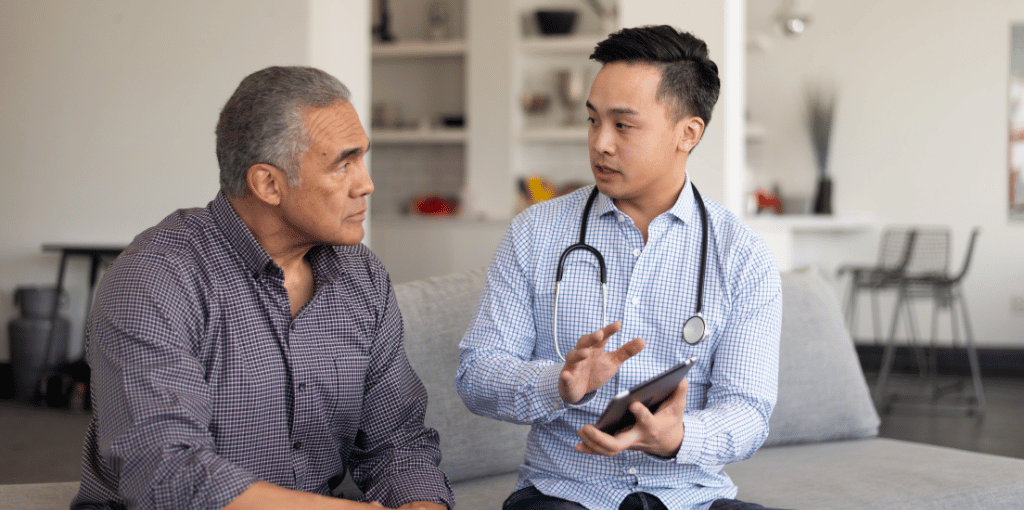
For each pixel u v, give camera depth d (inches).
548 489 54.6
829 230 254.7
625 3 139.5
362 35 174.4
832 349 87.4
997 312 241.6
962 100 244.2
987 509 70.4
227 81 170.1
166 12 172.9
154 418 42.9
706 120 54.3
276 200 47.7
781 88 259.1
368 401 55.1
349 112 48.2
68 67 178.4
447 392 72.4
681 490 54.0
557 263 56.5
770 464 78.4
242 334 47.9
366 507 44.2
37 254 182.7
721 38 135.2
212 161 173.0
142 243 48.3
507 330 56.8
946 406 190.5
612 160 52.7
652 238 54.8
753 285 54.1
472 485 72.5
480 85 248.5
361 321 53.2
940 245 230.7
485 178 248.8
